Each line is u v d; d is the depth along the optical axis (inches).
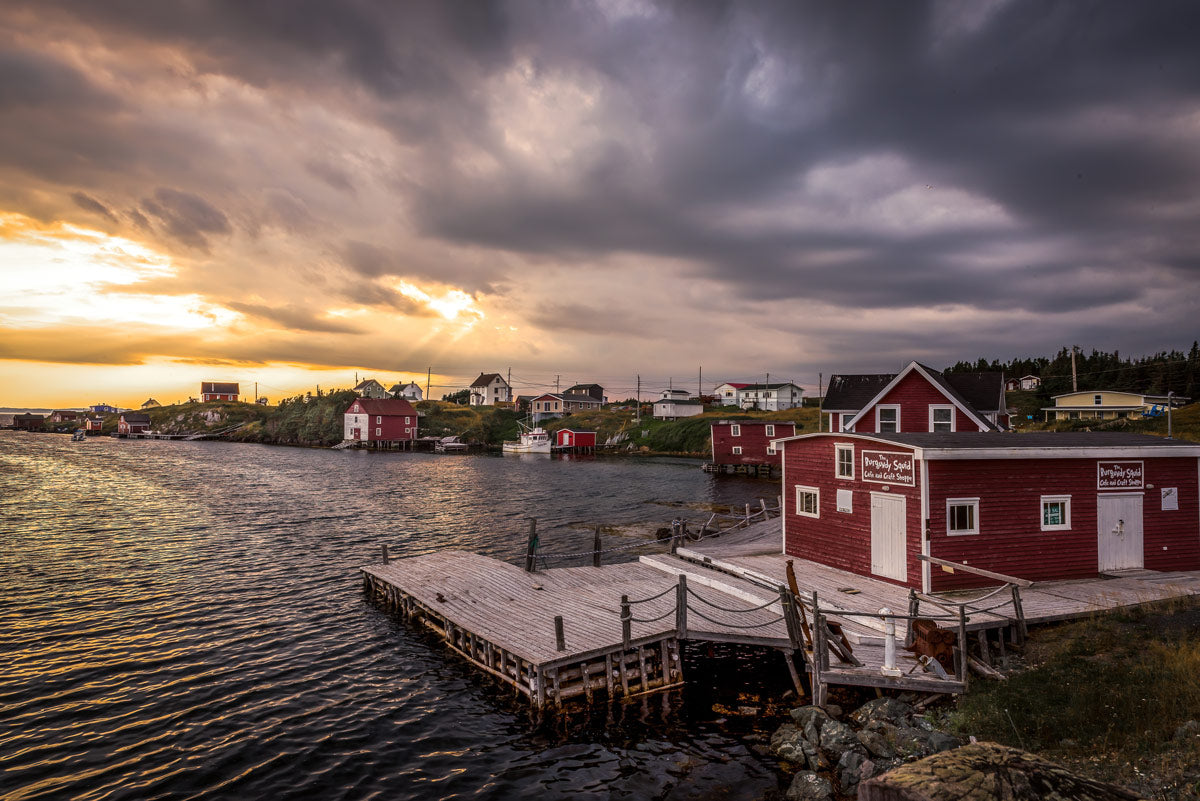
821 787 431.5
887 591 725.3
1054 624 623.2
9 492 2138.3
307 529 1509.6
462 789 466.9
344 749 523.5
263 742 532.7
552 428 5196.9
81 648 739.4
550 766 497.7
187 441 5959.6
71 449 4606.3
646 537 1424.7
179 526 1530.5
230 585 1011.9
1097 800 162.1
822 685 542.6
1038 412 3410.4
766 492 2271.2
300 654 728.3
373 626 822.5
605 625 678.5
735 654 728.3
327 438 5364.2
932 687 513.3
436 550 1296.8
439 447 4808.1
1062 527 762.2
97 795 453.7
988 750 183.0
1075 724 434.9
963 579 717.9
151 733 545.3
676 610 652.7
